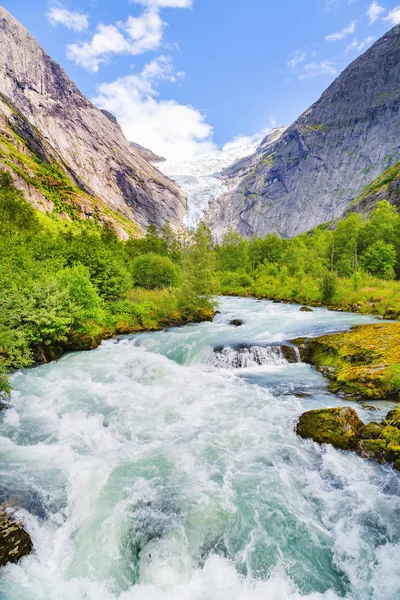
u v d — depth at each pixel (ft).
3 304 55.98
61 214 430.20
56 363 58.75
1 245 96.78
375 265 179.83
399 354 48.57
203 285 97.71
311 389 46.11
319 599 18.11
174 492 25.34
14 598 17.80
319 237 286.66
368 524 22.43
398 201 308.81
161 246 248.11
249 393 45.55
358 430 32.48
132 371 55.52
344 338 60.80
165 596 18.44
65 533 22.18
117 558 20.66
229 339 70.33
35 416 38.52
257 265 279.90
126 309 89.86
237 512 23.45
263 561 20.21
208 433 34.19
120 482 26.55
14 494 24.27
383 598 17.94
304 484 26.35
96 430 35.53
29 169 457.68
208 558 20.53
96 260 93.86
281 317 96.48
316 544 21.15
